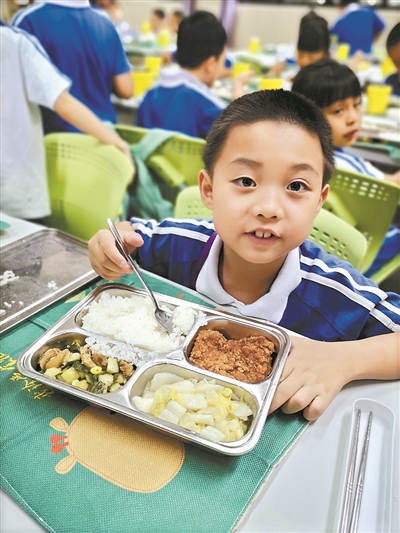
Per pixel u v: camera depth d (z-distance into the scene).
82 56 2.26
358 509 0.62
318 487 0.65
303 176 0.79
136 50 4.44
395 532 0.60
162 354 0.84
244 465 0.67
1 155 1.98
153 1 6.94
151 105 2.72
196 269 1.20
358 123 1.95
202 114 2.61
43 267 1.17
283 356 0.83
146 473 0.65
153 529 0.58
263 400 0.73
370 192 1.77
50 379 0.75
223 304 1.08
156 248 1.28
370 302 1.03
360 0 5.08
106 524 0.59
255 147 0.78
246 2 6.48
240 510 0.61
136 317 0.94
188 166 2.40
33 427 0.72
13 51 1.86
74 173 2.24
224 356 0.85
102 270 1.05
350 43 4.76
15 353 0.88
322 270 1.09
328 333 1.06
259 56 4.68
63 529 0.58
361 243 1.36
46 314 1.00
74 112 2.12
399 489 0.65
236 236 0.84
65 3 2.08
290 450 0.71
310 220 0.84
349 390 0.83
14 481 0.64
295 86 1.82
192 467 0.67
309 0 6.09
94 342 0.87
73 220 2.35
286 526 0.60
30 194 2.16
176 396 0.75
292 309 1.07
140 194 2.61
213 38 2.43
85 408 0.76
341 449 0.71
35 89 1.97
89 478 0.65
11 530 0.59
